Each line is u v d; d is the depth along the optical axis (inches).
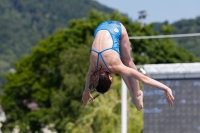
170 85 1547.7
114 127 2613.2
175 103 1547.7
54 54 3954.2
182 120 1540.4
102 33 813.9
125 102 1578.5
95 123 2637.8
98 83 807.7
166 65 1536.7
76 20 4146.2
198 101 1529.3
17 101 4033.0
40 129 3946.9
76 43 3939.5
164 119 1552.7
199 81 1529.3
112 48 804.6
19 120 4025.6
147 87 1571.1
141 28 4109.3
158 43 4082.2
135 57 3804.1
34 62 4005.9
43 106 3956.7
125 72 802.8
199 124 1526.8
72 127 2785.4
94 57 810.2
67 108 3238.2
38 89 3914.9
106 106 2640.3
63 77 3479.3
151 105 1565.0
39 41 4111.7
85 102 863.7
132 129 2081.7
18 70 4069.9
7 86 4035.4
